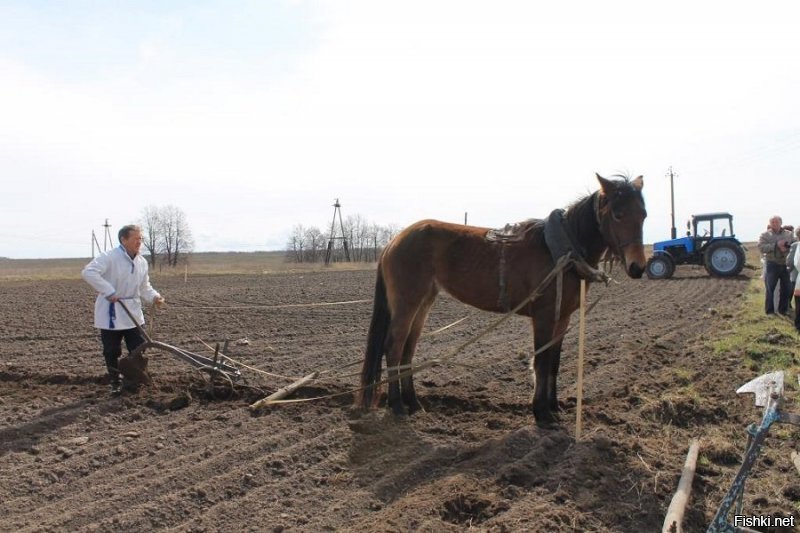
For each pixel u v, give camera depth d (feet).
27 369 29.99
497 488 16.35
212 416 22.45
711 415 22.36
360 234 224.94
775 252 43.24
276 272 124.06
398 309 22.66
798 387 24.85
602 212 20.22
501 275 21.42
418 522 14.56
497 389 26.68
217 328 44.62
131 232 25.00
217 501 15.97
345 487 16.92
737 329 38.55
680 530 13.50
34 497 16.12
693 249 84.64
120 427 21.33
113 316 24.63
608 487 16.38
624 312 51.83
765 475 17.70
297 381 25.98
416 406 23.29
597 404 23.89
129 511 15.21
